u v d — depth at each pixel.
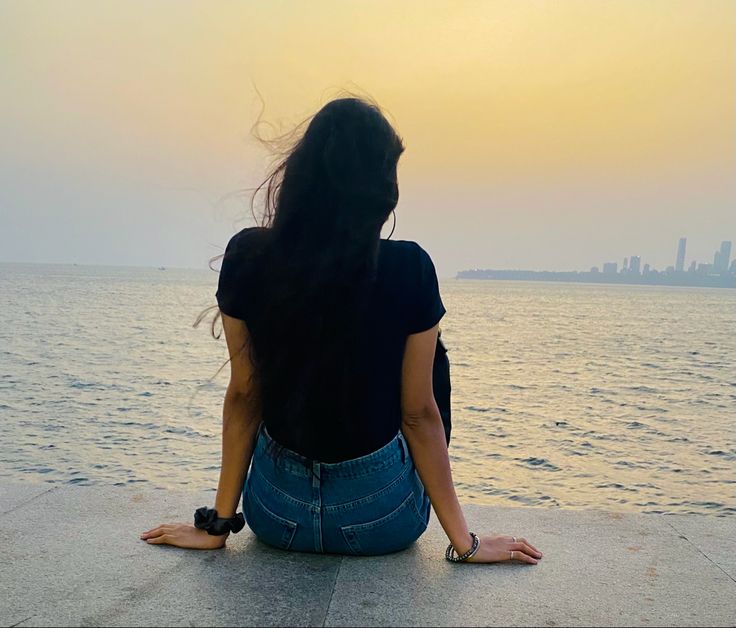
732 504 9.13
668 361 29.27
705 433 13.98
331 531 1.97
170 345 29.61
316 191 1.75
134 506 2.56
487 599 1.80
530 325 54.56
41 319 42.75
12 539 2.20
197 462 10.16
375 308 1.79
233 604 1.73
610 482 10.16
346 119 1.76
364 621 1.66
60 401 15.32
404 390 1.91
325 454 1.88
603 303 114.25
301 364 1.79
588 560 2.12
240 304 1.85
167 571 1.94
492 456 11.58
